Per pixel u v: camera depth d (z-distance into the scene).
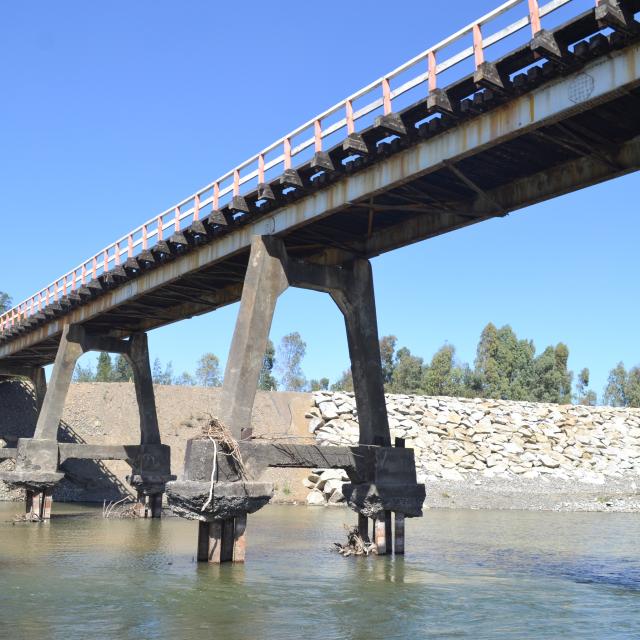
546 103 15.56
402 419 60.12
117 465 55.69
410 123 18.42
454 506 48.75
